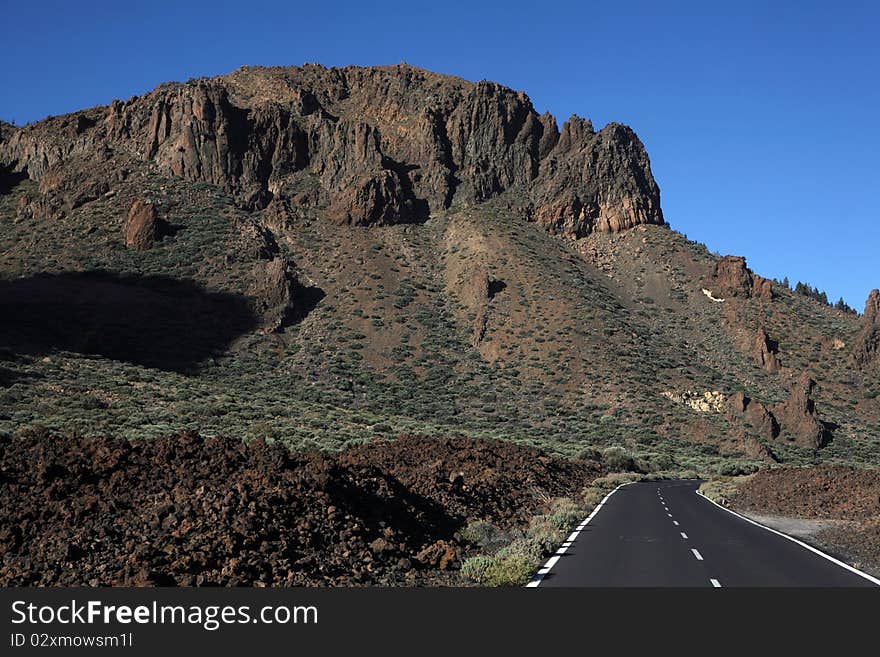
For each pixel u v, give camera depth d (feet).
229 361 281.54
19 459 54.95
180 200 383.86
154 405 183.52
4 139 472.85
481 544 60.75
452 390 280.72
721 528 77.00
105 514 45.21
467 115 482.28
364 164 437.99
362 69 578.25
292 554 43.50
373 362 297.33
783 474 131.34
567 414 266.98
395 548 50.55
